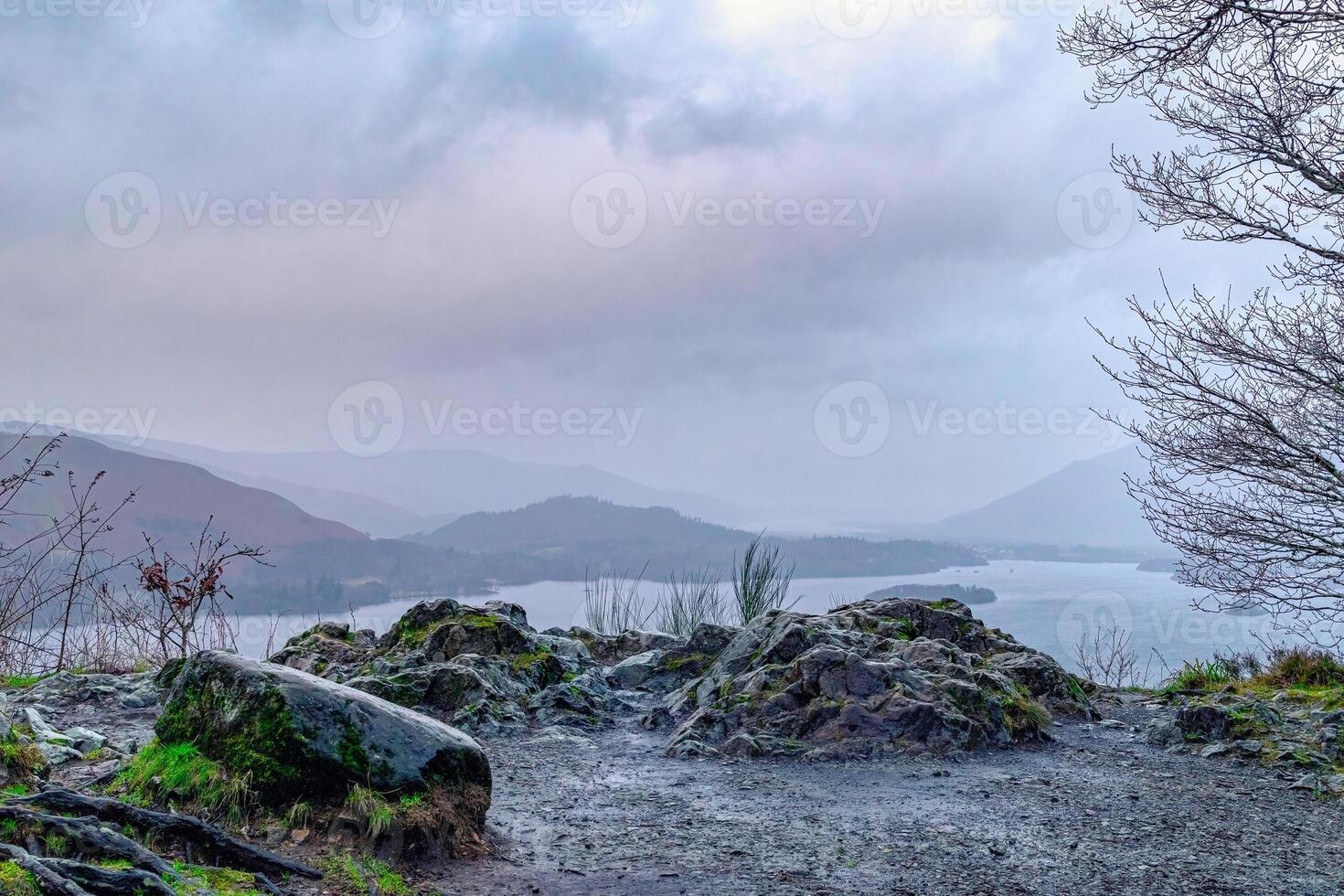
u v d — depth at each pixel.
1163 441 8.95
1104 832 4.17
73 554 7.92
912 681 6.11
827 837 4.04
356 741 3.61
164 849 3.02
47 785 3.44
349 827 3.43
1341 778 4.98
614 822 4.21
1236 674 9.38
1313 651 8.84
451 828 3.61
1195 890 3.48
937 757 5.52
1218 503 8.73
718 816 4.34
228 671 3.86
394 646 7.55
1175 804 4.64
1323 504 8.11
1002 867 3.69
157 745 3.94
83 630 7.89
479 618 7.61
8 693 6.36
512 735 6.05
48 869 2.35
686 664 7.76
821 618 7.23
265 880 2.93
